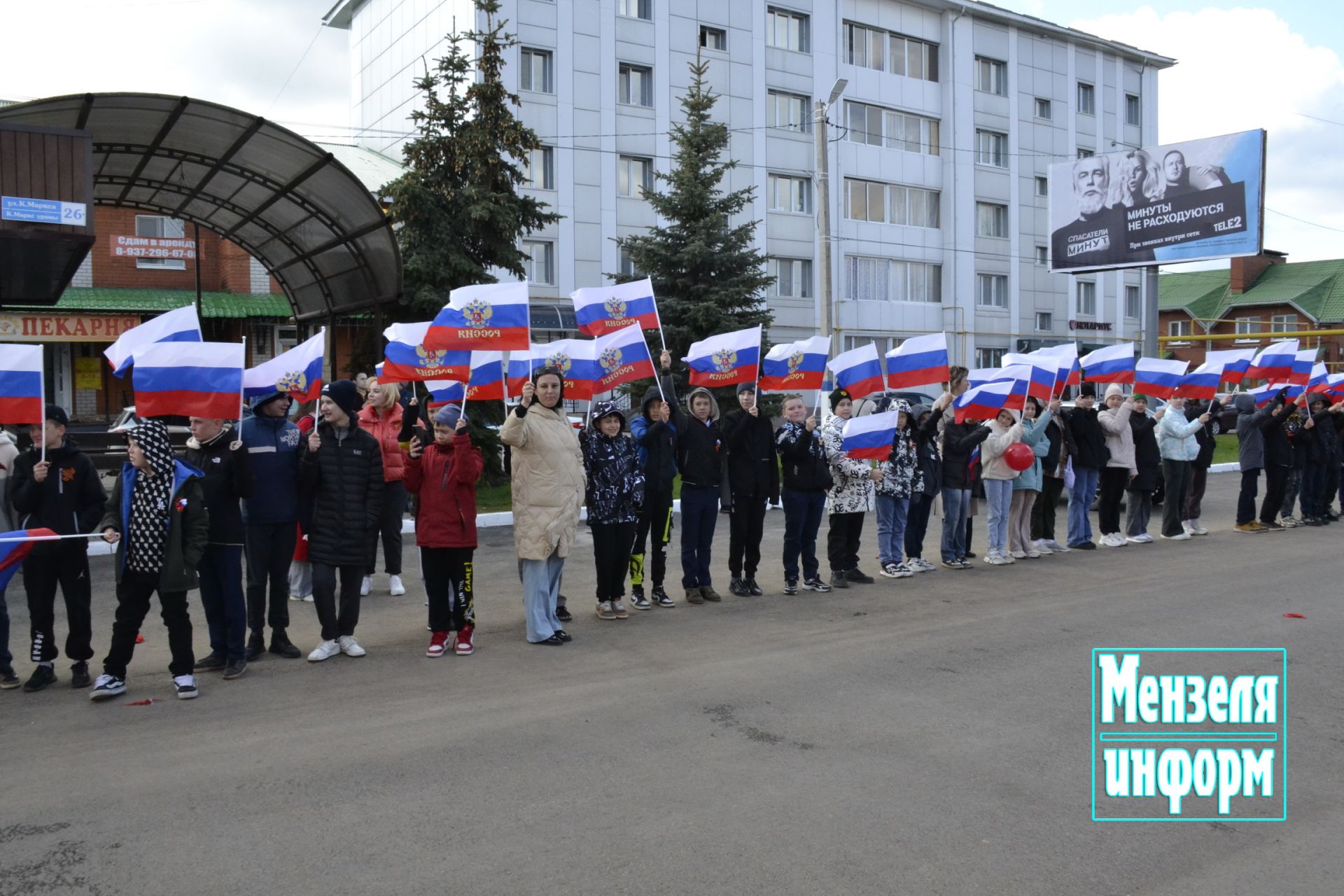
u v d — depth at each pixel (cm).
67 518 656
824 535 1358
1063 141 4284
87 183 1118
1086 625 800
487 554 1177
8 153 1082
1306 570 1040
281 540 726
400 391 1011
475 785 481
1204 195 2684
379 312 1577
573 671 680
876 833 427
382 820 443
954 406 1073
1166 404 1297
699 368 930
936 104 3956
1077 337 4341
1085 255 2912
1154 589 948
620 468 827
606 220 3156
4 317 2545
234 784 485
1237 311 5594
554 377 761
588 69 3112
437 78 1820
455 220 1789
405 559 1145
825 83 3622
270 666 704
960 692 626
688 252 2228
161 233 2802
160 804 462
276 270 1792
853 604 894
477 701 614
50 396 2727
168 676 685
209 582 687
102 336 2647
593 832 428
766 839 420
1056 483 1190
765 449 931
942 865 397
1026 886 382
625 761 511
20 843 425
